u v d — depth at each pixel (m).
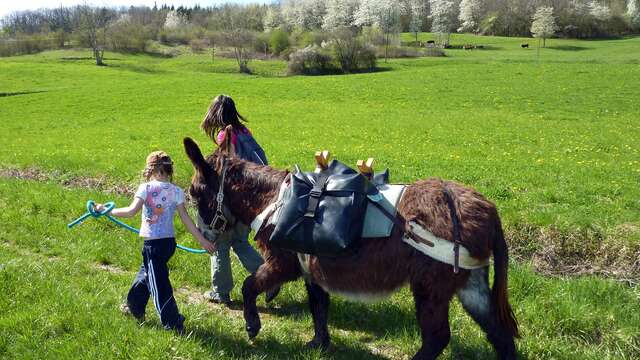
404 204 4.70
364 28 104.81
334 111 29.41
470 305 4.77
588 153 17.27
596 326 5.78
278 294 6.90
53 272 7.11
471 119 25.56
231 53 107.00
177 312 5.68
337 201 4.72
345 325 6.20
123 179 14.03
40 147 20.33
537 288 6.57
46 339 5.41
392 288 4.71
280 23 138.12
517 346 5.47
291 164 15.11
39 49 108.62
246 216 5.61
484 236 4.47
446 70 46.84
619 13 113.06
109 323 5.66
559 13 110.75
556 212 9.19
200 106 33.12
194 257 8.01
